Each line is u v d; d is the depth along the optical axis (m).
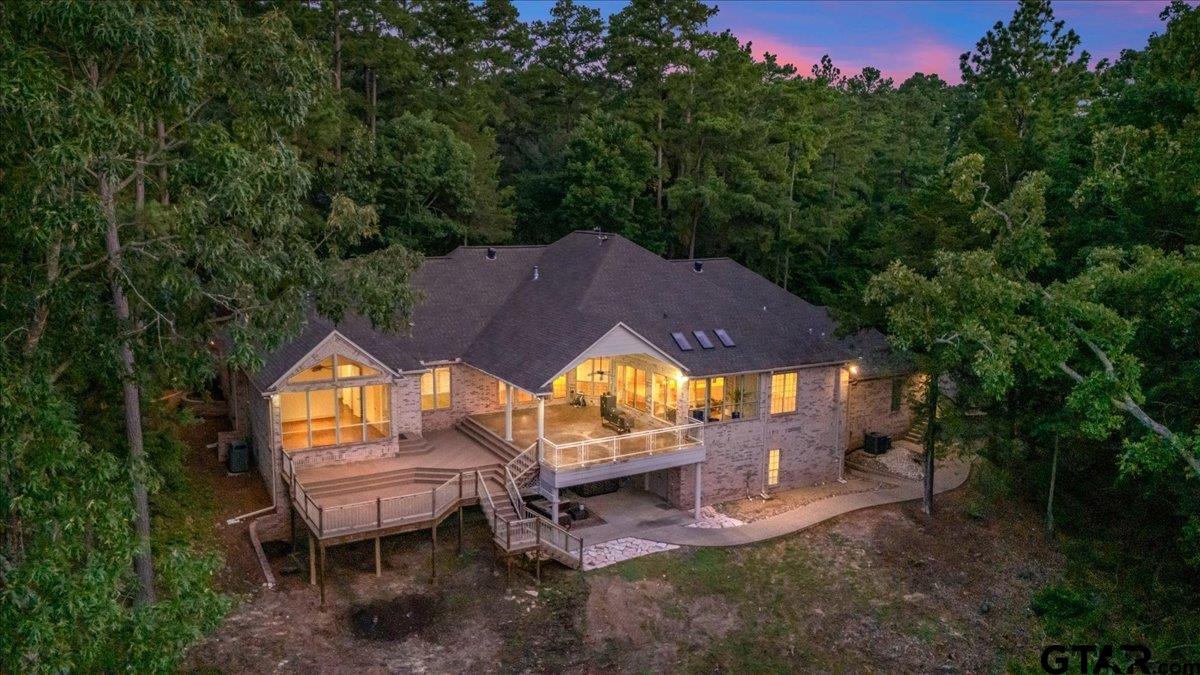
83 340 15.42
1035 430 26.12
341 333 24.81
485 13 62.12
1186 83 24.05
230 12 16.98
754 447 28.97
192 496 23.80
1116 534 27.56
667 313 30.02
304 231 31.27
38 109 11.90
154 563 17.42
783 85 47.50
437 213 41.38
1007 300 18.33
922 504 28.67
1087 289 17.94
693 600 22.20
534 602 21.44
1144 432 21.42
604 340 25.09
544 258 35.19
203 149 15.16
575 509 26.50
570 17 60.78
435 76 53.41
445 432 29.25
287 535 23.80
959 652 21.05
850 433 33.44
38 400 12.69
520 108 58.47
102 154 13.27
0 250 14.40
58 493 12.29
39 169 12.09
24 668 11.28
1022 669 19.73
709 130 45.94
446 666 18.78
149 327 16.11
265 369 24.61
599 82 61.62
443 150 39.47
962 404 27.75
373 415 25.92
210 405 31.72
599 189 43.50
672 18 47.75
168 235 15.85
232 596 20.34
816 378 30.23
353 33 45.25
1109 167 19.75
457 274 33.06
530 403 31.28
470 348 29.78
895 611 22.56
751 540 25.17
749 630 21.27
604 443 25.92
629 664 19.56
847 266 47.62
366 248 39.91
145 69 14.38
